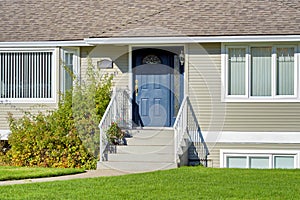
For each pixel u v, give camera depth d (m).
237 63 18.27
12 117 18.83
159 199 12.06
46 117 17.97
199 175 15.17
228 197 12.30
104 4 21.06
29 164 17.44
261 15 18.67
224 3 19.64
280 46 18.03
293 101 17.95
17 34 19.73
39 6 21.36
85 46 19.47
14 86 19.56
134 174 15.32
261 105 18.11
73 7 21.09
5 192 12.69
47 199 12.02
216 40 17.86
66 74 19.44
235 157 18.30
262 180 14.45
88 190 12.92
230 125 18.28
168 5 20.30
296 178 14.84
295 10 18.83
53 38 19.34
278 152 18.05
